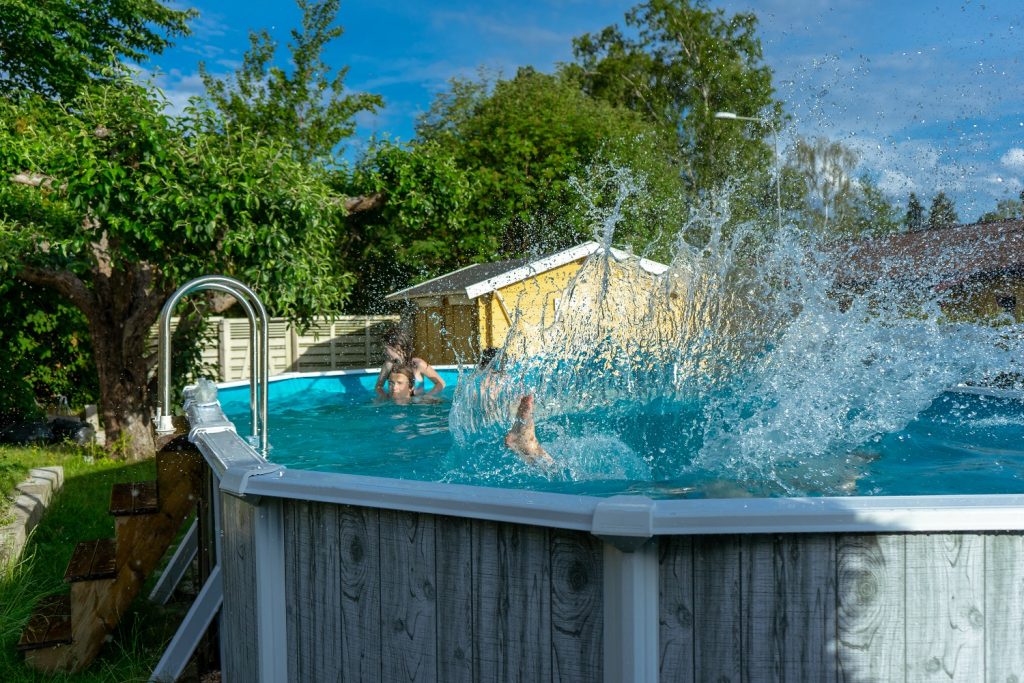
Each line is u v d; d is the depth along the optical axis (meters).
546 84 27.20
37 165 8.46
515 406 6.74
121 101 8.07
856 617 2.05
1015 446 4.61
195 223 8.03
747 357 6.20
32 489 7.17
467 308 15.32
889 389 5.68
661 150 27.55
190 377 10.70
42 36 19.27
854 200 22.06
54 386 11.63
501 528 2.25
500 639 2.27
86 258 8.86
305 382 9.77
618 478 4.29
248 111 26.16
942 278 12.34
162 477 4.36
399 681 2.47
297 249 8.84
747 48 33.91
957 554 2.05
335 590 2.63
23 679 3.99
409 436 6.51
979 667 2.06
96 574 4.21
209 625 4.04
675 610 2.08
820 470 4.14
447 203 11.12
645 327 6.89
